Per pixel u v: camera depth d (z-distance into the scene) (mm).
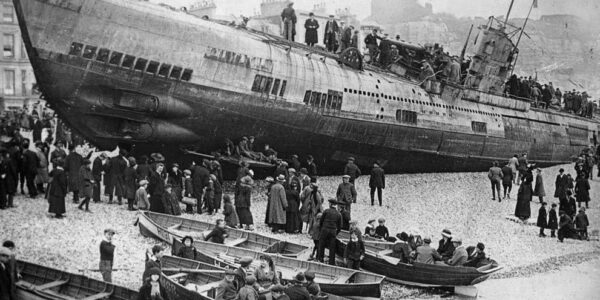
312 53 30516
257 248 19266
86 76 22453
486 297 18797
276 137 27750
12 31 24703
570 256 23625
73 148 21484
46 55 21656
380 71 35094
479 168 39219
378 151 32656
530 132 41406
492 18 38719
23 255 16328
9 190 19953
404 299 17422
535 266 22234
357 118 30406
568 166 45062
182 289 13133
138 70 23047
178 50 23703
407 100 33281
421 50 36812
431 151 35406
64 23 21625
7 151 20844
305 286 13430
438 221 26859
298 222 22344
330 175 31875
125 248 18062
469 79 38031
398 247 18594
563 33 45844
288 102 27219
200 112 24875
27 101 25703
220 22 28344
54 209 19391
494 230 26406
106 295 13016
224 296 12609
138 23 22938
